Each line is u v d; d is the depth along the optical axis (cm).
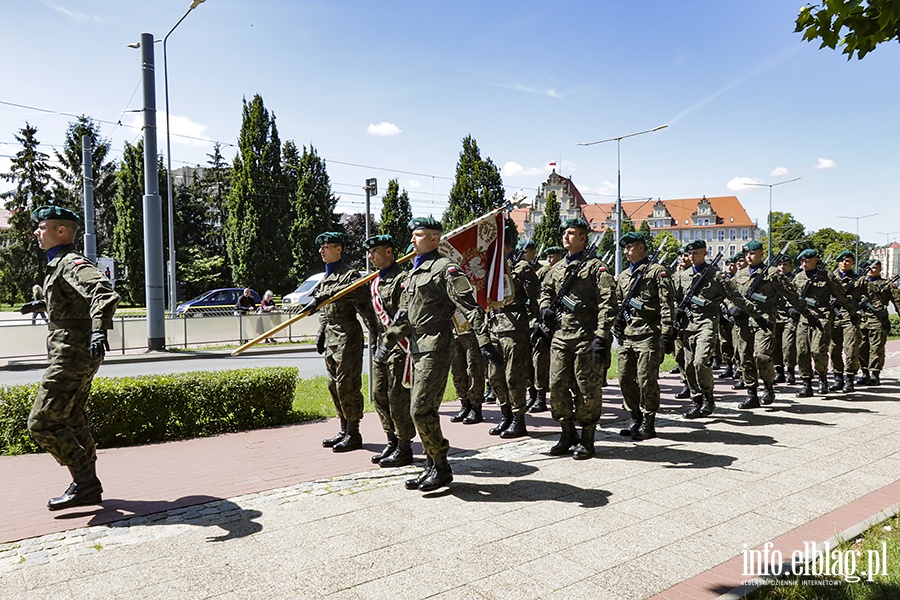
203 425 721
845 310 989
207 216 5853
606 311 588
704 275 804
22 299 5050
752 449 629
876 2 339
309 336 2172
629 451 628
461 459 603
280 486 517
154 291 1700
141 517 444
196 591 333
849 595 324
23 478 543
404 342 523
